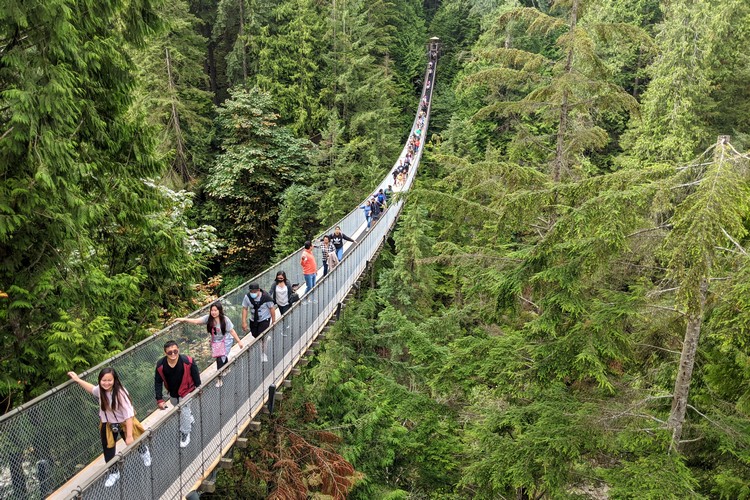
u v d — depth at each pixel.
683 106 21.62
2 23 6.18
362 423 11.97
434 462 10.29
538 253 6.89
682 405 6.74
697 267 5.12
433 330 11.80
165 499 5.56
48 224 6.88
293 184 27.05
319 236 15.32
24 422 4.79
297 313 10.12
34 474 4.91
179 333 7.71
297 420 11.37
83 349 7.12
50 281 7.17
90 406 5.79
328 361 13.56
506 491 8.55
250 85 32.47
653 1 35.38
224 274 26.75
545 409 7.31
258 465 9.94
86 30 6.96
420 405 10.01
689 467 7.55
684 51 21.94
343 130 32.34
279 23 33.91
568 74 9.96
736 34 22.12
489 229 11.52
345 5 36.03
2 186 6.33
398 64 47.19
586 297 7.72
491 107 10.83
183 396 6.16
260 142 28.02
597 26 9.97
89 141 7.70
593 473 7.89
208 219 26.22
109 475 4.54
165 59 25.72
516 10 10.52
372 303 18.75
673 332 7.39
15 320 7.09
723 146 5.49
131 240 9.68
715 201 5.09
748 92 23.61
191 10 34.41
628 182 6.21
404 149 34.72
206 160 27.98
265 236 27.28
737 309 5.96
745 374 6.51
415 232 21.36
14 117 5.77
